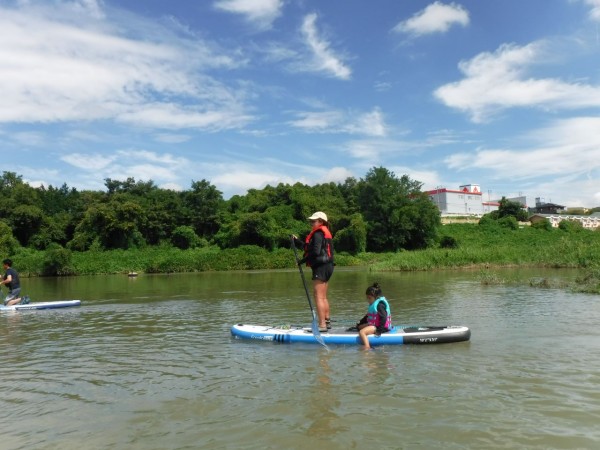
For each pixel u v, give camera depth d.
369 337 7.83
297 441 4.05
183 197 65.19
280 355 7.29
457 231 61.91
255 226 53.41
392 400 5.02
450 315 10.97
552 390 5.27
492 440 4.00
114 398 5.39
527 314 10.87
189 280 29.02
